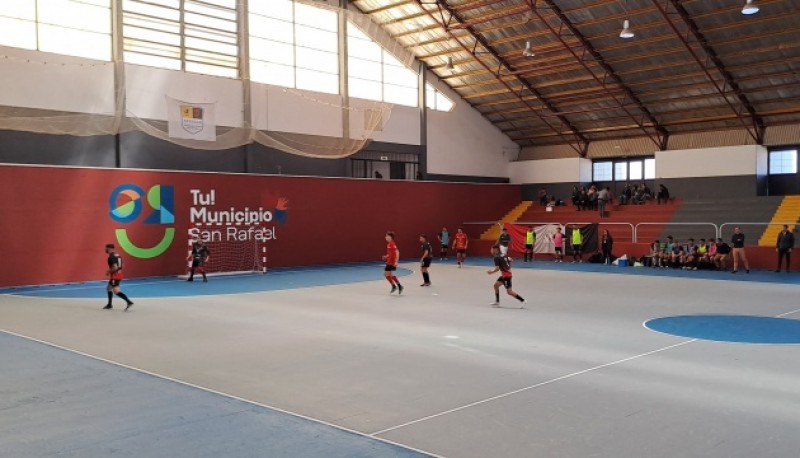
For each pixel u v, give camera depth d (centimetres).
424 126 3547
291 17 3045
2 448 594
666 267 2712
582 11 2702
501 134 3953
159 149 2652
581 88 3250
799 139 3027
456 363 956
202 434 630
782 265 2555
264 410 716
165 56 2661
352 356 1012
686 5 2495
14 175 2162
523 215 3734
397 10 3106
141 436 625
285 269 2816
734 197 3155
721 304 1608
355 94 3266
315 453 575
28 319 1431
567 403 739
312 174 3119
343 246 3073
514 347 1074
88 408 727
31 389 814
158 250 2481
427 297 1786
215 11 2806
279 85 2992
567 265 2911
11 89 2283
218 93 2792
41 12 2361
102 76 2470
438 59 3444
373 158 3362
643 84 3075
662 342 1112
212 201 2633
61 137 2405
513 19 2889
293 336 1195
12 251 2153
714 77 2895
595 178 3781
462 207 3619
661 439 613
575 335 1183
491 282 2191
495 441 609
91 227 2320
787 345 1082
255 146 2930
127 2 2556
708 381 841
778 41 2583
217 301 1747
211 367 941
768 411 705
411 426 657
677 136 3384
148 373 903
